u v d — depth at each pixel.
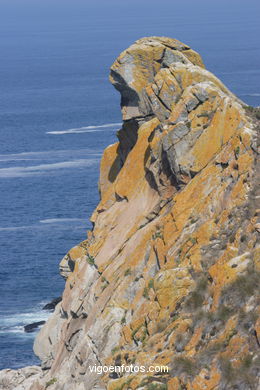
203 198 53.47
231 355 39.47
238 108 56.50
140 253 55.00
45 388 56.44
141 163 61.56
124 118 64.56
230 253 46.72
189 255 49.78
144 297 51.50
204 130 56.47
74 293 59.75
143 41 64.94
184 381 40.66
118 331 52.34
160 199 57.78
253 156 53.16
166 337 45.53
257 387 37.91
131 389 42.91
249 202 50.25
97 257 59.47
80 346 53.69
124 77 63.72
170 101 60.88
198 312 44.62
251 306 41.16
